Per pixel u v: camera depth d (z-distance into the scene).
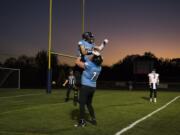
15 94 24.70
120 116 12.23
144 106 16.16
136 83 43.03
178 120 11.48
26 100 18.92
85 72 9.40
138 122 10.88
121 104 16.95
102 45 9.41
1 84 38.75
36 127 9.62
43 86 42.19
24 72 41.84
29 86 41.91
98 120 11.15
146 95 24.88
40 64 53.69
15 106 15.23
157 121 11.20
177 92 32.31
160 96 24.94
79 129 9.42
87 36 9.57
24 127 9.60
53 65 41.91
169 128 9.90
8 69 38.53
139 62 44.28
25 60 54.91
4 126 9.72
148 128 9.85
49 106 15.25
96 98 21.34
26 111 13.17
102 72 53.84
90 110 9.96
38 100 18.97
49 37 27.67
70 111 13.34
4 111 13.19
